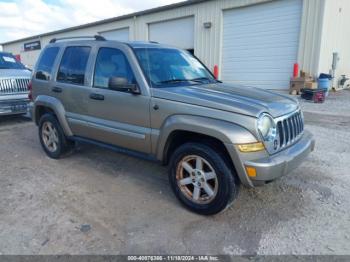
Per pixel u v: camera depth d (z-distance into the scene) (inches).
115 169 176.1
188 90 130.5
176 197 132.4
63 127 179.8
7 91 285.3
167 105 125.3
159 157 133.6
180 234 109.7
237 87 147.9
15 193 143.9
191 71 161.3
